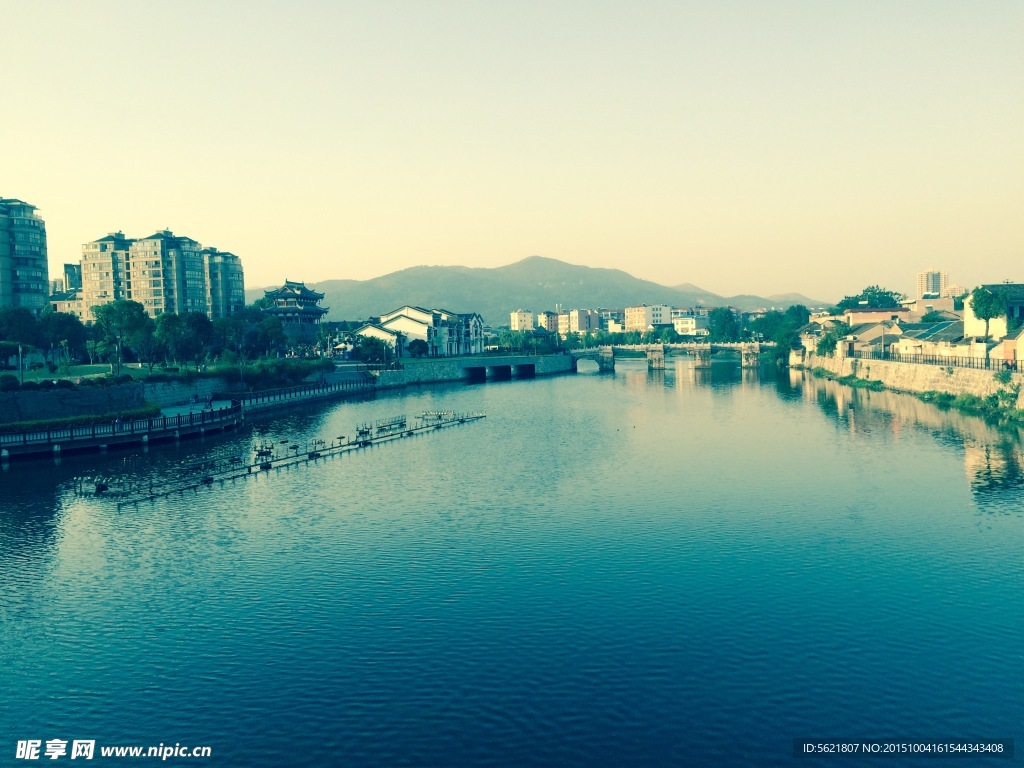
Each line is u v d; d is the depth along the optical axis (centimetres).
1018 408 11369
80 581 5700
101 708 3988
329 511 7581
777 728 3706
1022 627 4641
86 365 16125
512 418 14650
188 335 17012
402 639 4666
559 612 5006
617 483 8519
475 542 6469
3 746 3684
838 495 7662
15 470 9569
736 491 7975
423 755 3559
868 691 3994
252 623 4928
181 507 7788
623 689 4062
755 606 5031
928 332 17988
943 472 8419
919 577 5444
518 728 3747
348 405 17438
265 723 3822
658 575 5616
